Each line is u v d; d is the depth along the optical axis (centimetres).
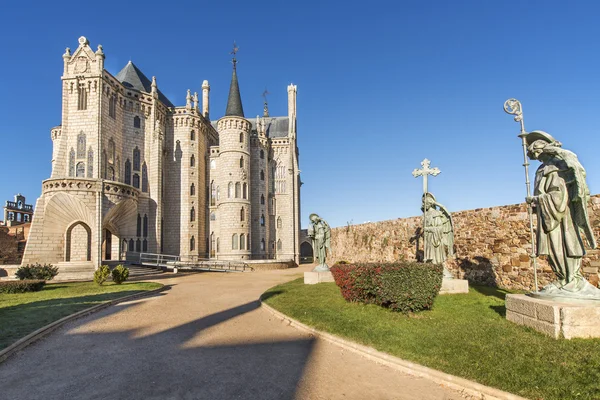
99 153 4066
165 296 1981
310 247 9862
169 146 5350
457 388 674
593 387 589
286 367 811
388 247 2720
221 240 5431
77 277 2916
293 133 6856
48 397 668
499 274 1692
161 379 750
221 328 1197
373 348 873
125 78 5122
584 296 848
